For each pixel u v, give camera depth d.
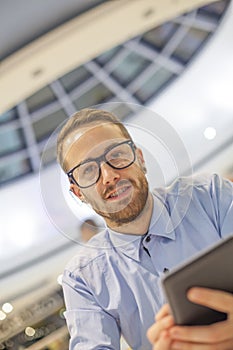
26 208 6.95
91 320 1.69
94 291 1.73
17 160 6.82
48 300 6.07
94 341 1.63
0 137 6.73
